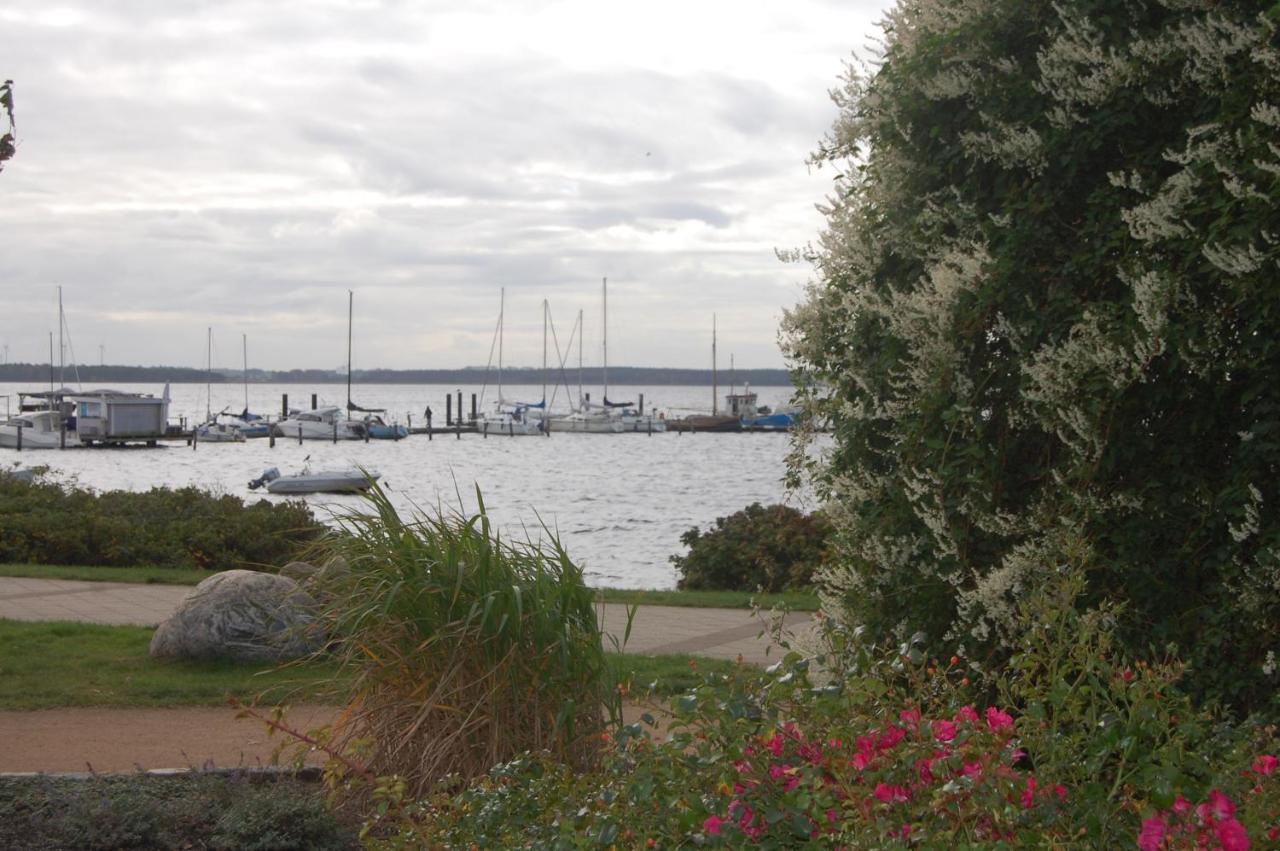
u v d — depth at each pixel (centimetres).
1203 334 440
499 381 10356
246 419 9219
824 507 581
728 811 342
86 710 776
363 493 595
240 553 1677
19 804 531
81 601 1267
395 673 554
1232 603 439
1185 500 459
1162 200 445
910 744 353
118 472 5128
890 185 555
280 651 877
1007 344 507
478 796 450
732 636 1102
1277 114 425
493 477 5047
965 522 499
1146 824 306
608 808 372
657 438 9612
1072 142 492
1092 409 452
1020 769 428
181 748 677
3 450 6694
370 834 501
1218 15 475
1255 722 391
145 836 498
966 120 534
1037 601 429
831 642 500
